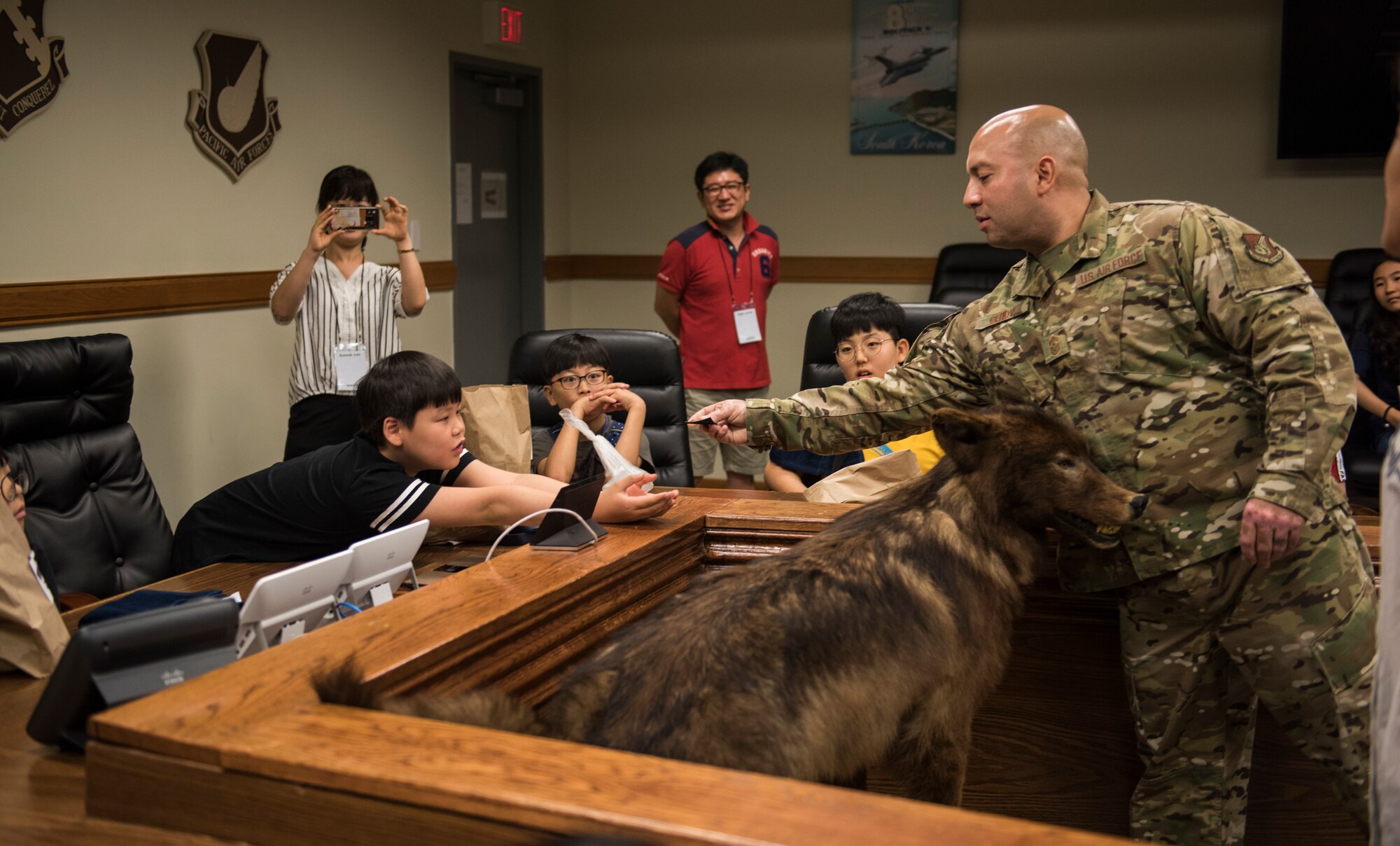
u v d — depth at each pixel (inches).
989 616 59.5
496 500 80.5
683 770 39.2
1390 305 178.5
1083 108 254.2
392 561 70.9
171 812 42.5
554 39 277.6
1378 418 179.5
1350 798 68.4
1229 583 67.5
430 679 52.2
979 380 76.7
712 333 205.9
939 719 56.7
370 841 39.1
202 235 171.0
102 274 154.3
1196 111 247.3
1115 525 60.7
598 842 34.7
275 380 188.1
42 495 109.3
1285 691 67.4
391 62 214.8
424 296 162.2
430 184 231.1
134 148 157.9
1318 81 232.4
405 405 83.4
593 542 72.5
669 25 277.0
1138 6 247.4
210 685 47.0
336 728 43.0
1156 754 74.1
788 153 273.6
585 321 295.4
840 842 33.9
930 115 261.7
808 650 52.5
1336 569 65.1
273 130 183.5
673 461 144.2
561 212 286.5
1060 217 69.3
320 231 150.9
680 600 57.7
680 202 283.4
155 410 164.4
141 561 114.9
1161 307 66.7
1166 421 67.2
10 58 138.2
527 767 39.4
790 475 129.7
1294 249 245.3
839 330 123.5
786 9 268.4
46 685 55.2
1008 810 85.8
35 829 43.9
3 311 139.1
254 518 88.4
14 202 140.9
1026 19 254.2
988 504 61.2
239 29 175.5
